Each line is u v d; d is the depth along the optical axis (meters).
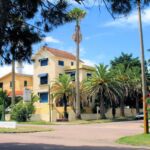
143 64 26.58
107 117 65.19
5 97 58.16
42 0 13.90
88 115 61.25
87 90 61.28
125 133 31.31
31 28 14.66
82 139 25.81
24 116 52.84
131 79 69.50
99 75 60.84
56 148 19.44
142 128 38.31
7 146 20.52
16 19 14.18
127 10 12.30
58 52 70.44
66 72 69.00
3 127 36.84
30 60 15.27
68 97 60.12
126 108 74.81
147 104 26.86
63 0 14.09
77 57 56.69
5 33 14.47
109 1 12.28
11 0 13.25
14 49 14.95
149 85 69.56
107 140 25.05
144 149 19.27
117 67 71.00
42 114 56.88
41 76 68.88
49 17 14.11
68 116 58.34
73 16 14.69
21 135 29.44
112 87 60.84
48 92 63.78
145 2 12.11
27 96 50.91
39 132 32.94
